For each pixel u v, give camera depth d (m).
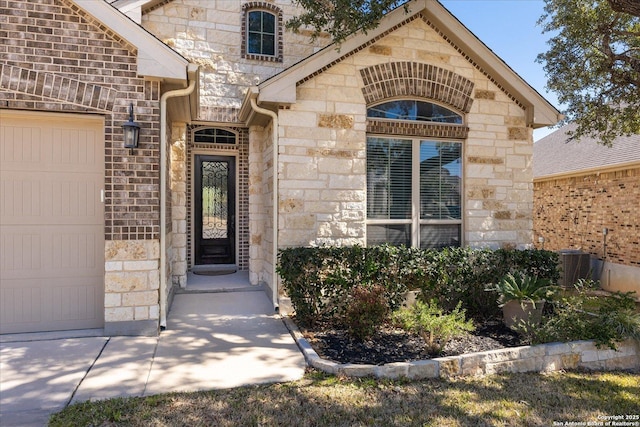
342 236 6.56
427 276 6.19
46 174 5.15
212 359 4.55
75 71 4.97
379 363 4.48
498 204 7.38
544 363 4.88
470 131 7.23
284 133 6.35
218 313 6.35
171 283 7.07
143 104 5.18
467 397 3.97
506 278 6.05
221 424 3.27
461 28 6.91
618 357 5.20
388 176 7.01
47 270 5.15
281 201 6.33
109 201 5.07
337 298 5.75
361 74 6.66
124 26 5.01
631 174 10.09
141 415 3.34
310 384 4.03
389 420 3.46
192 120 8.06
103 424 3.19
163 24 8.07
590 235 11.35
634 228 9.95
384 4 6.04
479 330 5.80
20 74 4.80
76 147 5.23
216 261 9.57
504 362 4.71
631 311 5.79
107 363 4.32
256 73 8.61
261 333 5.49
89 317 5.30
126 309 5.14
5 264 5.03
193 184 9.27
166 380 3.99
